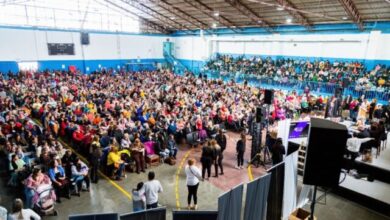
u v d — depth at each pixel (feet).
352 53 62.69
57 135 33.71
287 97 51.75
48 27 76.33
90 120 34.86
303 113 51.06
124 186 24.09
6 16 68.59
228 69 85.76
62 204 21.02
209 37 93.71
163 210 14.80
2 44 68.95
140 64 100.58
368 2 47.73
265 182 16.70
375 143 26.03
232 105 45.37
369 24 57.98
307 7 54.19
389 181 22.82
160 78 77.15
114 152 25.48
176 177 26.00
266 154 29.37
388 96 52.44
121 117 34.83
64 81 64.13
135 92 54.24
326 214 20.44
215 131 36.09
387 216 20.33
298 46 72.74
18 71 72.28
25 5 70.79
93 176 24.63
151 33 101.65
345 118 39.27
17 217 14.44
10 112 35.19
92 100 46.29
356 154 24.56
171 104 46.85
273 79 73.26
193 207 20.68
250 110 42.70
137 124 33.14
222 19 76.18
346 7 50.03
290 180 19.06
